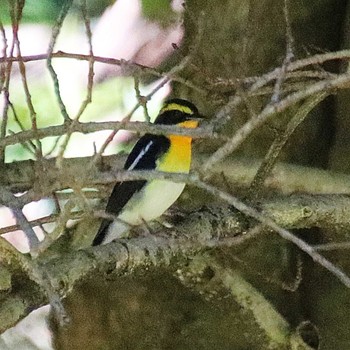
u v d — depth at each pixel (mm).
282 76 4918
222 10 8711
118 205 7695
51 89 11594
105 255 5809
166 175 4688
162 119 8133
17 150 10469
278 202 6895
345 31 8797
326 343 8430
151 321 8930
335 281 8422
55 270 5445
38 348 10570
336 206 7039
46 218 6188
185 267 7379
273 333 7949
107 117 11648
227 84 6613
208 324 8781
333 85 4773
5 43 5395
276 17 8742
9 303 5113
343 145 8602
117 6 11961
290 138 8805
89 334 9094
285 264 8688
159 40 11773
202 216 6695
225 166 8039
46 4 11625
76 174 5312
